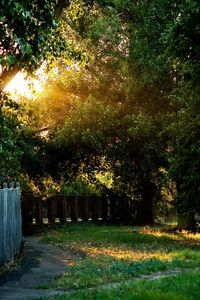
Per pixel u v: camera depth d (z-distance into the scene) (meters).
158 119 26.17
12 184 16.62
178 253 14.91
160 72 24.70
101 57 28.14
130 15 26.41
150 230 26.28
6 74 14.51
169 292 7.91
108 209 35.44
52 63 16.39
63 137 29.64
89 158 32.25
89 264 13.95
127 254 16.42
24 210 30.47
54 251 18.64
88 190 35.41
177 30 17.86
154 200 33.25
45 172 31.89
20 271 13.51
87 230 27.88
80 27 27.69
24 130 30.72
